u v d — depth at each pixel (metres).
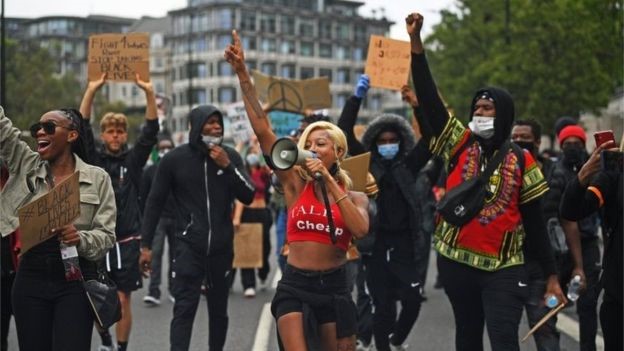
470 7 40.31
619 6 32.50
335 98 122.56
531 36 33.41
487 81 37.56
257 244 13.09
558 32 32.69
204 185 7.89
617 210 5.48
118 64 9.33
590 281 8.30
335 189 5.51
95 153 7.92
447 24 41.97
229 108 18.22
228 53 6.25
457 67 41.12
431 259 19.02
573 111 33.66
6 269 7.52
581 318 8.23
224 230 7.93
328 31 122.12
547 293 6.40
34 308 5.57
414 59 6.50
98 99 76.62
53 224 5.44
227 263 7.98
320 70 121.19
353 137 8.48
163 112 20.25
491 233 6.17
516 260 6.21
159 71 125.94
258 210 13.77
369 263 8.49
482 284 6.21
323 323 5.67
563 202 5.76
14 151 5.77
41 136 5.75
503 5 36.50
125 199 8.43
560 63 32.94
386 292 8.46
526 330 10.16
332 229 5.58
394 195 8.39
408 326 8.63
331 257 5.65
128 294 8.41
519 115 33.94
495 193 6.18
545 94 33.38
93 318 5.67
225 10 114.44
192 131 7.91
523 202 6.25
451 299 6.40
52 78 53.62
